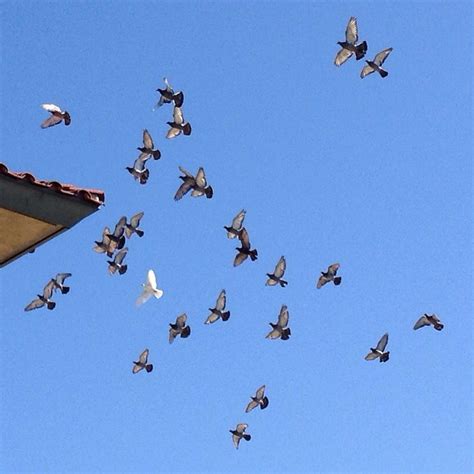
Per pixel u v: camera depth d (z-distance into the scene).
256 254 25.95
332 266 29.42
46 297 25.70
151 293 25.88
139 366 28.28
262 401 29.25
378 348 31.62
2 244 16.22
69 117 23.25
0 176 14.98
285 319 27.84
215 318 27.38
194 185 24.92
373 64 26.95
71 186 15.72
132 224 26.00
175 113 24.59
